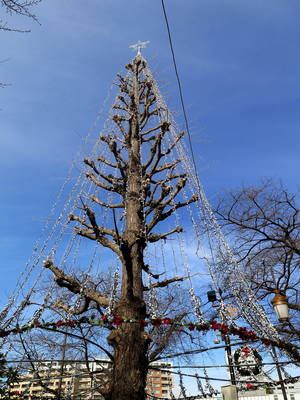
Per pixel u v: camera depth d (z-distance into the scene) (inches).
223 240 242.1
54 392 273.4
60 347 355.9
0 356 224.7
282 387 268.1
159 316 199.2
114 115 310.3
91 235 227.5
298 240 381.1
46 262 205.6
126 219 230.1
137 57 377.4
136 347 159.9
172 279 227.1
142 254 214.5
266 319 214.5
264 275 397.4
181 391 261.1
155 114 326.0
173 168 273.7
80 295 200.1
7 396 223.0
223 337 242.4
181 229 233.1
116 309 178.9
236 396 218.7
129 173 259.0
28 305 183.3
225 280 295.9
